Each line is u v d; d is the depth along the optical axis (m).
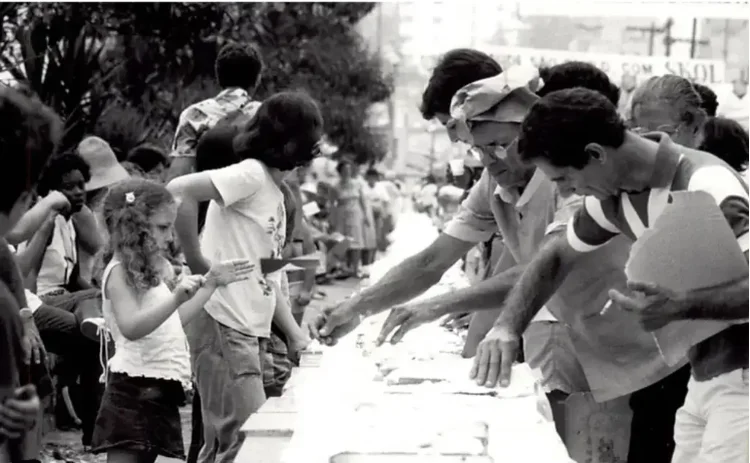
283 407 4.25
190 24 13.70
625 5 10.79
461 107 4.93
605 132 4.01
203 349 5.83
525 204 5.19
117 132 13.84
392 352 5.36
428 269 5.57
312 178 25.33
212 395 5.84
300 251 9.13
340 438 3.75
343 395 4.47
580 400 5.30
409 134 58.88
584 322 5.11
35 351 5.41
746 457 4.07
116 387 5.71
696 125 6.01
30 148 3.61
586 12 11.25
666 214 3.73
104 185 9.01
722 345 4.07
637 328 5.08
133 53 13.91
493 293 4.87
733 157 6.27
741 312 3.72
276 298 6.30
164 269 5.77
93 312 7.70
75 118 13.30
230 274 5.65
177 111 14.70
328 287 20.73
